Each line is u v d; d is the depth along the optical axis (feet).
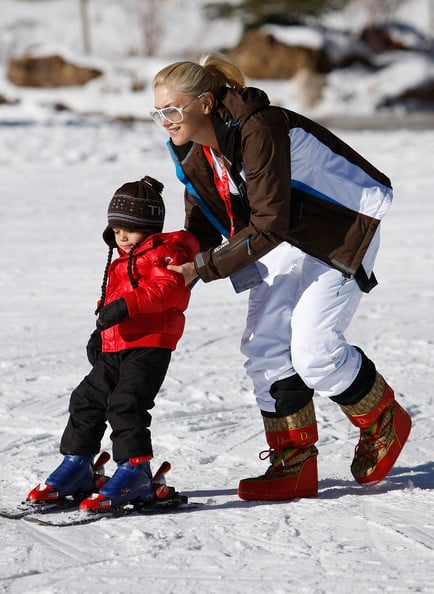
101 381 27.99
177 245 27.78
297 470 28.73
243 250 26.37
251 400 39.50
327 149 27.14
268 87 270.46
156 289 26.66
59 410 37.73
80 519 26.58
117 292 28.02
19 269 66.59
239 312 55.31
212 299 58.85
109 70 267.39
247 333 29.01
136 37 371.15
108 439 34.32
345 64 278.05
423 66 274.57
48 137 154.20
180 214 89.04
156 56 341.00
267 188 25.80
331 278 27.73
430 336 49.29
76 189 105.60
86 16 362.12
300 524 26.27
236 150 26.22
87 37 357.00
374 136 164.66
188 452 33.30
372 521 26.40
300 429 28.81
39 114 227.61
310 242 27.32
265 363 28.66
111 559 23.61
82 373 43.01
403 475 30.96
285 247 28.32
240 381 42.04
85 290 60.49
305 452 28.94
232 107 26.04
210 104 26.32
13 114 226.58
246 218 27.94
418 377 42.29
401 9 403.54
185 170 28.27
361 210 27.37
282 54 277.44
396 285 61.87
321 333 27.89
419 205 92.84
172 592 21.56
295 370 28.68
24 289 60.85
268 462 32.37
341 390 28.86
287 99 261.24
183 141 26.76
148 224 27.81
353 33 319.88
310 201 27.17
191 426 35.91
